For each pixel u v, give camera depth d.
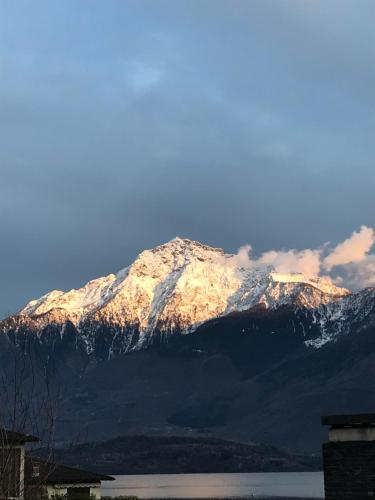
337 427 39.06
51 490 78.56
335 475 38.66
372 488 37.59
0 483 31.05
